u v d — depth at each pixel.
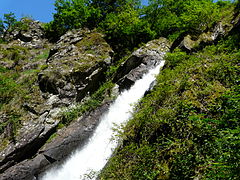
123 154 5.05
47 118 11.04
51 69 12.79
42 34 26.91
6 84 13.70
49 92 11.97
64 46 16.12
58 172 9.51
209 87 4.54
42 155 9.79
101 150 8.91
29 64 18.98
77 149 10.14
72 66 13.13
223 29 10.35
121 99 11.58
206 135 3.38
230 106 3.22
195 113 4.12
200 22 11.84
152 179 3.61
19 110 11.19
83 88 12.85
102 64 14.38
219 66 5.02
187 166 3.24
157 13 19.81
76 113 11.55
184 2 18.36
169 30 19.19
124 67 13.41
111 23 18.17
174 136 4.06
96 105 11.77
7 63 18.66
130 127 5.95
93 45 16.27
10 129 10.39
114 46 17.70
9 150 9.59
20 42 25.33
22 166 9.37
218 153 2.88
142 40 18.17
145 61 12.73
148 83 10.63
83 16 22.83
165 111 4.73
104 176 5.10
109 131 9.61
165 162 3.73
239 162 1.96
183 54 8.33
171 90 5.36
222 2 15.78
